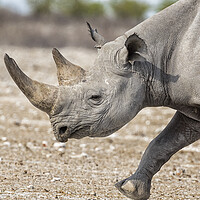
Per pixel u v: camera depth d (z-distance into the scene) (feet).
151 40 89.66
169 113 215.51
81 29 524.11
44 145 149.28
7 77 304.30
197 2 91.40
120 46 88.17
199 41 88.22
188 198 104.47
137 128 185.26
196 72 87.20
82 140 161.79
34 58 385.50
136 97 87.71
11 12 574.97
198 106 89.10
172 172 126.11
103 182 113.80
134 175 92.94
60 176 116.88
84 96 85.10
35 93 84.74
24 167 123.34
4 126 177.47
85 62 372.58
